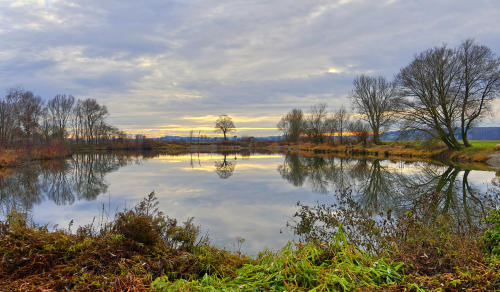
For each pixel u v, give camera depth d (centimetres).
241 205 964
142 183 1525
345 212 609
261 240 607
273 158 3653
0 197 1186
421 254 323
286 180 1617
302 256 338
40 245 335
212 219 785
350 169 2188
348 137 5266
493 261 279
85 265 307
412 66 2494
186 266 342
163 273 312
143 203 515
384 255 346
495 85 2244
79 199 1108
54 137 4906
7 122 3500
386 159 3042
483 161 2220
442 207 809
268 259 382
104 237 375
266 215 826
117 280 271
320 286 264
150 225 400
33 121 3894
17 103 3756
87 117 6044
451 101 2384
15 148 3156
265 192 1223
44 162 3092
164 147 7081
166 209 905
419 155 3022
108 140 6525
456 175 1669
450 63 2348
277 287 278
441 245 339
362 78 4228
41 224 734
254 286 277
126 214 428
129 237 380
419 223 438
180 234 424
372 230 491
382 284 263
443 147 2819
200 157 4097
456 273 276
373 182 1542
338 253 332
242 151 6266
